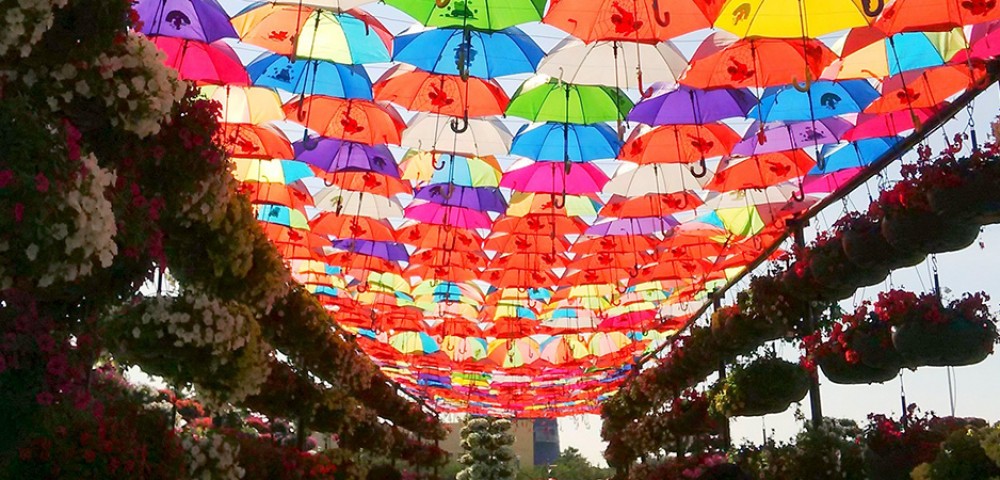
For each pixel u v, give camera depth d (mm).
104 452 3391
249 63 6945
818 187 9117
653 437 12867
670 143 7785
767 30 5426
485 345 18859
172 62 6344
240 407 8406
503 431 34094
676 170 9016
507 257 11977
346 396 9672
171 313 4734
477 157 8797
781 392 8461
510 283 12633
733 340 9219
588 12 5621
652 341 18141
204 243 4930
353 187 9180
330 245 11570
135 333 4609
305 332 8773
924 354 5879
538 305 15391
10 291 3154
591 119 7164
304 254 11828
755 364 8617
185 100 4164
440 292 14078
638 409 15703
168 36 5902
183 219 4633
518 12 5742
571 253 11750
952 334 5793
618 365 19406
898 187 5703
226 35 5957
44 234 2691
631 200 9617
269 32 6312
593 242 11328
